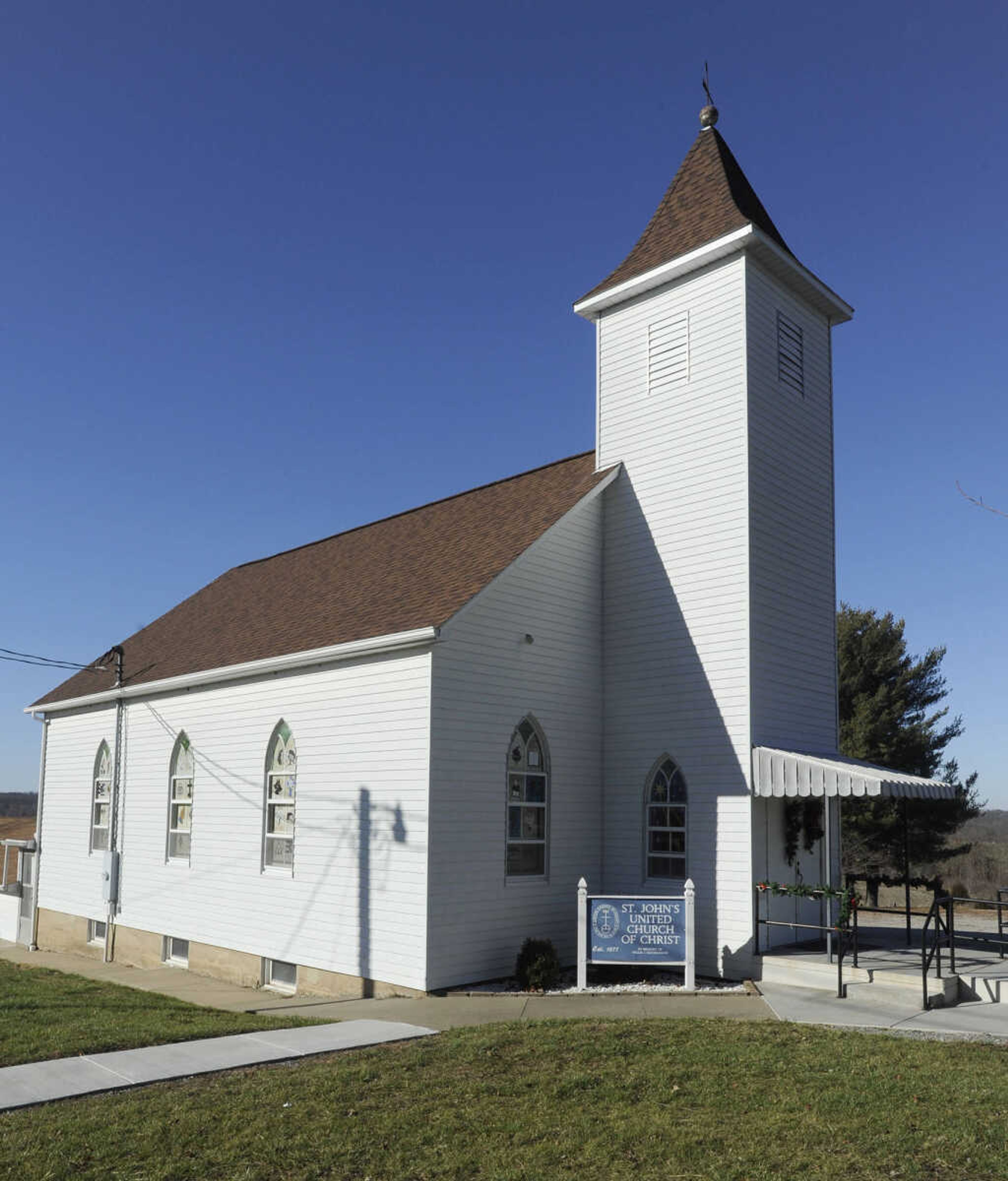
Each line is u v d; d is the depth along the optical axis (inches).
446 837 639.8
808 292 791.7
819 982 605.6
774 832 687.1
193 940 841.5
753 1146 335.0
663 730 727.1
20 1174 311.9
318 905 709.9
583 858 737.0
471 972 643.5
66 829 1080.8
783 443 750.5
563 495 805.2
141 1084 400.8
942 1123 350.0
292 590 981.8
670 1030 477.1
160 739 926.4
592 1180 312.0
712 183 807.7
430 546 860.0
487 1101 377.4
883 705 1611.7
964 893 1055.6
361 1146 335.9
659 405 775.1
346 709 710.5
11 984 736.3
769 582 714.2
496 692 687.1
